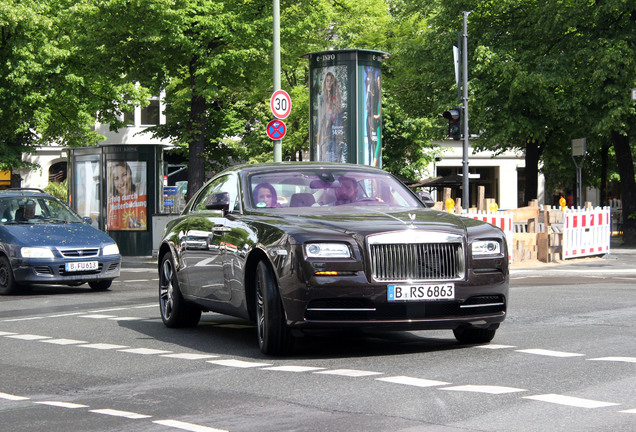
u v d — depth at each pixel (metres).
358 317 9.37
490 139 39.78
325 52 26.11
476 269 9.67
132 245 32.19
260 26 30.03
